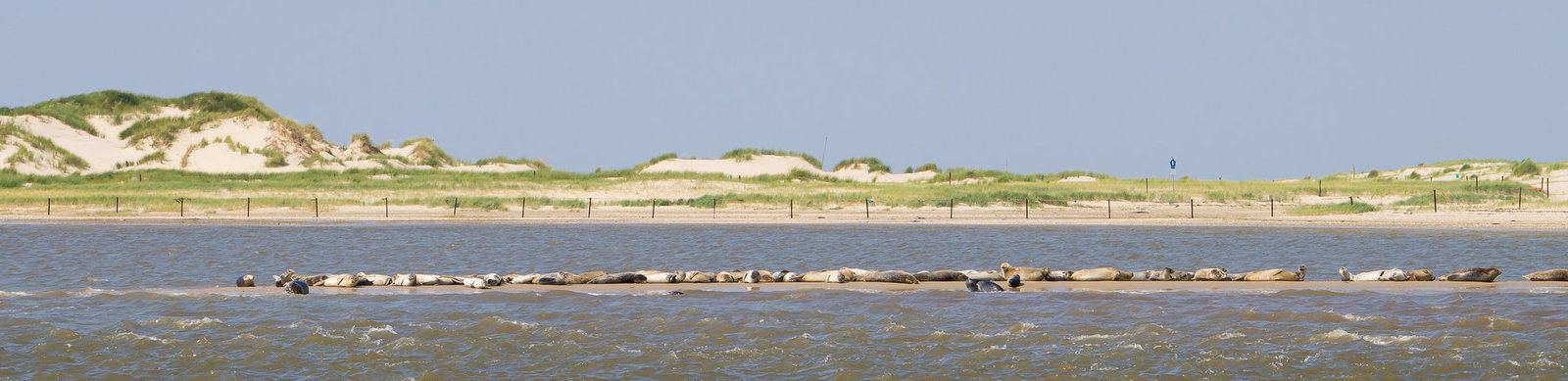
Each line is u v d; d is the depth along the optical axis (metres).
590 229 85.50
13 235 78.50
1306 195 118.94
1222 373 32.50
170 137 170.62
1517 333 36.78
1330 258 61.47
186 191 121.44
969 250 67.31
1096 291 46.00
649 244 72.00
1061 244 71.06
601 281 49.25
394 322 40.16
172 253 66.00
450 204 110.19
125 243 72.44
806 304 43.56
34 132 168.38
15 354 35.22
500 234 80.69
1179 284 47.72
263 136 168.00
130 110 194.00
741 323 39.69
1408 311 40.62
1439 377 31.81
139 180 144.12
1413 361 33.47
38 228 85.62
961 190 122.38
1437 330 37.44
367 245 71.81
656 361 34.41
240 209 107.94
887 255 64.50
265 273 55.59
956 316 40.75
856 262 61.09
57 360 34.44
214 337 37.66
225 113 181.12
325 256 64.81
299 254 65.88
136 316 41.25
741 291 46.81
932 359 34.34
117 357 34.72
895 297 45.00
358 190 123.75
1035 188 124.38
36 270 56.31
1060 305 42.84
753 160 164.50
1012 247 69.12
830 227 86.81
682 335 38.00
